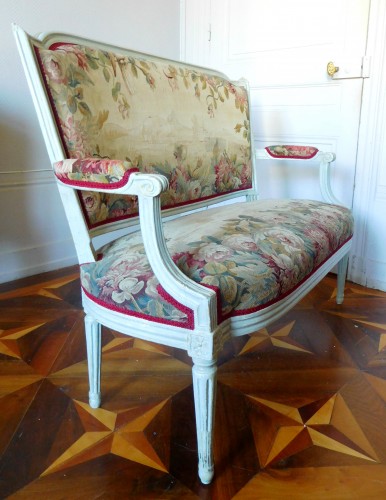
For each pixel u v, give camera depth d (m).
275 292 0.84
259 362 1.26
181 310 0.75
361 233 1.79
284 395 1.11
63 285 1.81
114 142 0.96
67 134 0.86
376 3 1.57
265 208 1.20
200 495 0.82
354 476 0.86
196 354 0.76
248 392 1.13
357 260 1.82
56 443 0.95
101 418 1.03
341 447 0.94
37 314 1.55
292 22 1.80
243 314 0.80
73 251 2.06
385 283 1.75
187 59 2.21
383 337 1.40
